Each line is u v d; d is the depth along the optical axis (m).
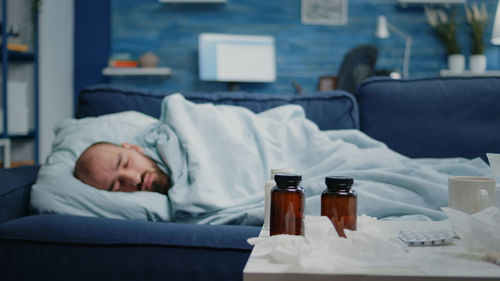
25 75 3.46
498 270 0.51
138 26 4.22
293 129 1.35
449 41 4.07
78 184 1.19
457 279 0.49
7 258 0.94
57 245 0.94
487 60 4.22
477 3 4.17
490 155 0.73
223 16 4.22
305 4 4.19
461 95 1.43
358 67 3.56
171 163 1.24
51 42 3.57
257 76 4.08
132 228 0.97
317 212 1.10
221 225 1.03
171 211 1.19
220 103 1.51
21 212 1.19
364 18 4.20
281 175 0.69
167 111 1.35
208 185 1.17
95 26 4.20
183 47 4.23
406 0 4.04
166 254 0.92
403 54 4.20
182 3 4.22
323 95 1.53
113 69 3.97
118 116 1.40
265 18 4.21
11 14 3.36
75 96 4.19
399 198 1.15
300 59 4.23
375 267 0.51
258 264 0.54
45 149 3.41
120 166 1.23
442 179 1.20
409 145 1.43
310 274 0.50
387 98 1.48
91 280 0.93
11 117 3.10
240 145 1.27
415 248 0.62
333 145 1.30
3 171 1.25
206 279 0.91
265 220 0.80
